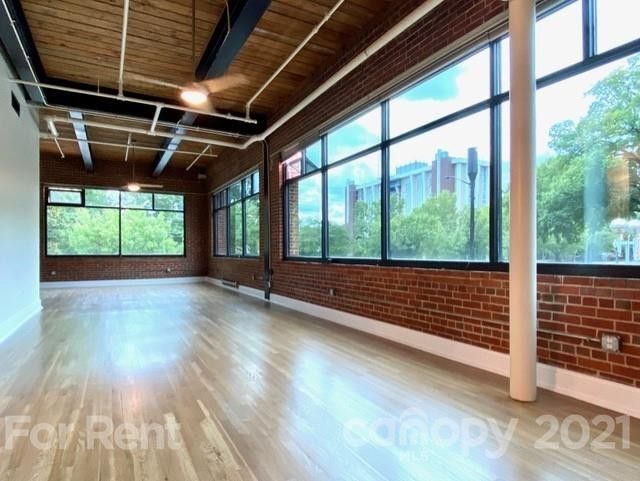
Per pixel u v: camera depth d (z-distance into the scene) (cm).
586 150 255
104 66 496
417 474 172
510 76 256
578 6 258
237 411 237
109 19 399
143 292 869
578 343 251
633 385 225
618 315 231
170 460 183
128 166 1062
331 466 178
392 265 415
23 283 522
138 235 1085
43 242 977
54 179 980
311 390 270
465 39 318
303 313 585
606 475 170
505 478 168
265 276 716
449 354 342
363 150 462
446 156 354
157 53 466
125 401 252
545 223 278
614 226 241
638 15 229
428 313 365
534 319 250
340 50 481
